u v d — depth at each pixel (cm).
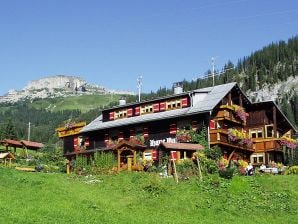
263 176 4419
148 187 3941
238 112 5953
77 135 7288
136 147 5541
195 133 5591
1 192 3541
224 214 3366
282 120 6688
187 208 3475
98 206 3319
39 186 3919
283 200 3759
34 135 18050
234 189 3950
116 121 6638
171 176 4503
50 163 7112
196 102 5888
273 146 6106
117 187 4069
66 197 3544
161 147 5156
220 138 5456
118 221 2886
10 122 13500
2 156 6612
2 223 2489
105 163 5134
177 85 6744
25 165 6806
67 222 2686
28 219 2659
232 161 5522
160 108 6216
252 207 3575
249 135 6438
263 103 6334
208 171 4722
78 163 5359
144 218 3083
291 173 5006
